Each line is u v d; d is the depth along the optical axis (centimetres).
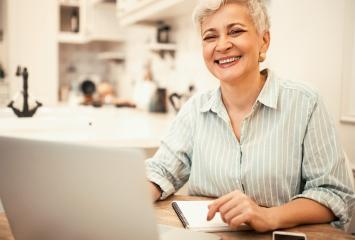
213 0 115
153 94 344
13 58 380
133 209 66
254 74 122
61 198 72
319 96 123
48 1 389
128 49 441
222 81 121
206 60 122
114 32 431
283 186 120
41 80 392
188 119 140
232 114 129
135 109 366
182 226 98
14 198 79
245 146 123
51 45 393
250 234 92
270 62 209
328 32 176
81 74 499
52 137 197
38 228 79
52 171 70
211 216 94
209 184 130
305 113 121
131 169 64
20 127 209
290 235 85
